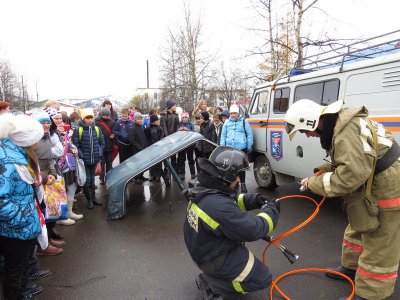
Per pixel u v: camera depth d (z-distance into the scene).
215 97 21.67
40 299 3.15
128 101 43.62
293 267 3.60
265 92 6.41
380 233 2.60
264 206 2.77
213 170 2.58
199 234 2.62
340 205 5.66
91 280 3.47
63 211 4.29
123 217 5.45
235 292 2.76
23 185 2.63
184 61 21.91
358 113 2.53
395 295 2.98
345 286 3.18
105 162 7.75
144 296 3.14
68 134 5.63
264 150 6.37
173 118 8.45
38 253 4.14
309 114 2.65
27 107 33.94
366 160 2.40
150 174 8.23
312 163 5.10
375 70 4.14
